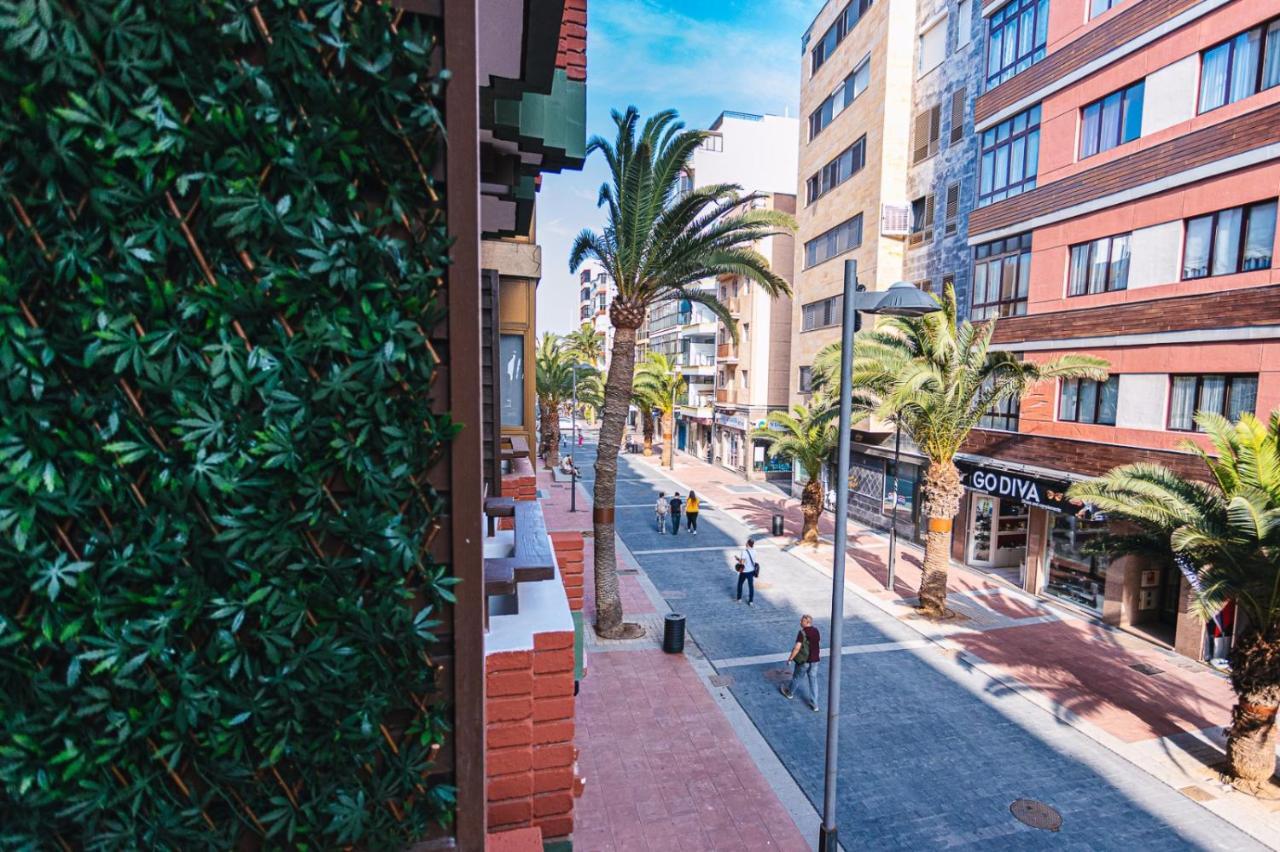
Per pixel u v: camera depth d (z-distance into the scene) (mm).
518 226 6863
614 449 12805
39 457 1729
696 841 7090
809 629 10172
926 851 7082
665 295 14555
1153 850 7113
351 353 1950
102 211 1717
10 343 1674
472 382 2156
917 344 14367
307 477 1939
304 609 1989
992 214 16781
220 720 1966
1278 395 10531
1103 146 13852
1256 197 10844
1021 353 15961
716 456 39812
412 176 2012
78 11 1665
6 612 1771
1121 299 13375
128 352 1749
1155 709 10133
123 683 1837
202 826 2020
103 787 1892
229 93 1809
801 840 7141
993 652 12281
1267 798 7941
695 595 15641
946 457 14000
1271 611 7770
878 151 21078
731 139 40938
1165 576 13609
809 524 20250
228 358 1854
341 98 1896
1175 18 12102
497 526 5574
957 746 9078
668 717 9750
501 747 3299
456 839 2340
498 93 4219
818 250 26391
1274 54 10625
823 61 25766
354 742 2127
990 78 17188
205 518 1894
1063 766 8633
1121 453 12992
